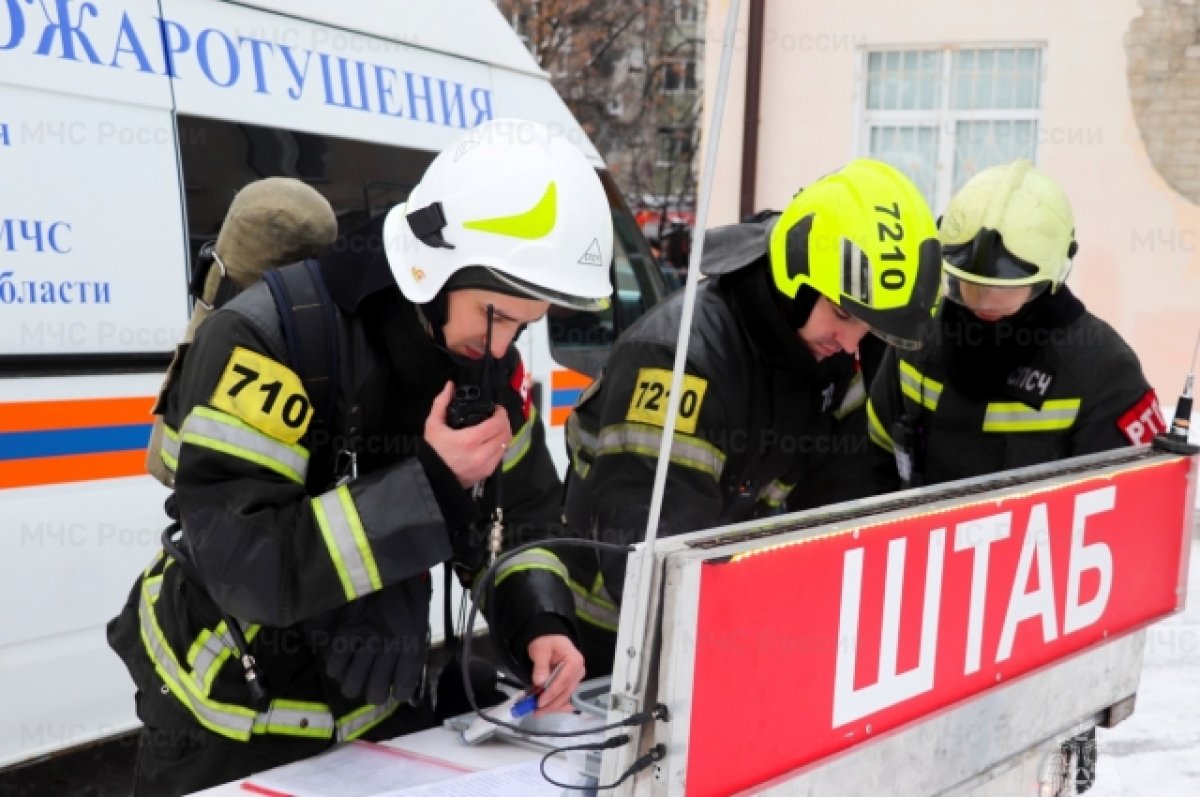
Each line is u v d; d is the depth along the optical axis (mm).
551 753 1217
